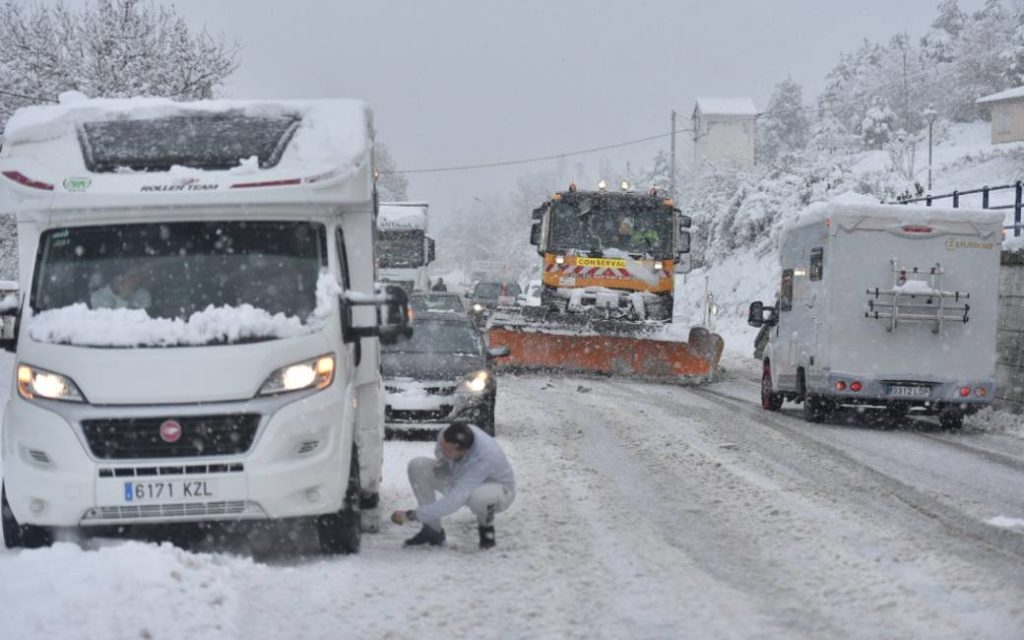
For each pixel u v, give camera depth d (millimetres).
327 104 14305
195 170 13070
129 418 12125
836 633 10328
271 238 13344
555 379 40062
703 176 109500
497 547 13930
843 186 78500
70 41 57469
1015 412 31391
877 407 28688
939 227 27375
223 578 11555
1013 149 92125
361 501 16047
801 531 14945
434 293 44281
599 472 19953
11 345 14141
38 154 13406
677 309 85750
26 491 12281
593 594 11695
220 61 58562
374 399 14758
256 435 12250
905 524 15516
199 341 12414
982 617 10852
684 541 14398
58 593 10117
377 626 10328
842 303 27453
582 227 41656
